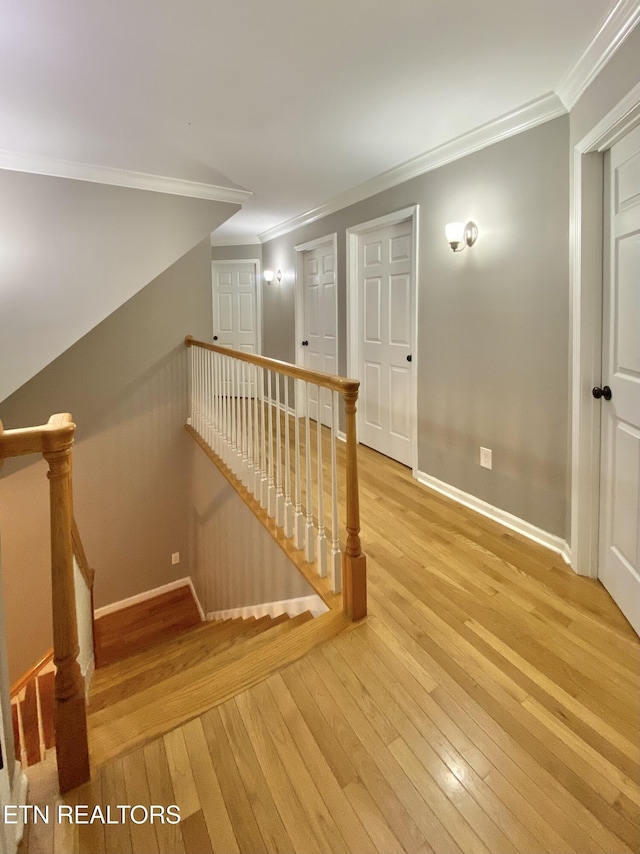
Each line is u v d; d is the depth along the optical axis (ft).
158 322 15.19
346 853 3.63
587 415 7.13
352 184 12.48
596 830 3.76
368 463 13.04
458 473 10.43
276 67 6.77
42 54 6.40
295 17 5.69
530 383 8.50
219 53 6.43
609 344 6.72
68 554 4.16
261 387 9.23
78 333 11.08
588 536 7.39
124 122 8.54
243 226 17.89
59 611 4.13
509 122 8.32
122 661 10.11
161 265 11.98
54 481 4.07
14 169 10.23
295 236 17.35
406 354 12.34
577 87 6.79
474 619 6.42
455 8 5.55
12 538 13.00
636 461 6.05
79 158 10.30
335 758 4.40
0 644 3.79
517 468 8.94
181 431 15.93
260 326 20.74
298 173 11.51
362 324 14.15
